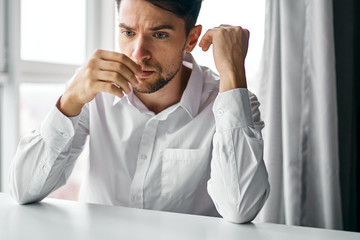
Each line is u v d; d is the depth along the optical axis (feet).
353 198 5.25
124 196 3.59
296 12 4.57
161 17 2.88
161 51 2.98
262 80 4.86
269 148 4.77
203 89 3.67
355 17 5.12
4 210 2.57
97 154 3.61
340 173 5.12
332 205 4.56
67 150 3.05
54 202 2.82
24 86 5.57
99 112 3.64
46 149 2.91
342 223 4.72
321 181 4.63
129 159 3.57
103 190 3.60
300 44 4.59
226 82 3.00
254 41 5.89
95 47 7.02
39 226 2.21
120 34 3.04
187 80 3.74
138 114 3.52
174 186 3.47
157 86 3.09
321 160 4.60
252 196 2.72
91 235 2.07
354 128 5.22
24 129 5.67
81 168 6.49
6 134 5.24
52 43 6.15
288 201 4.70
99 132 3.61
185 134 3.51
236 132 2.85
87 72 2.79
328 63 4.49
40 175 2.88
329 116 4.52
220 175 2.83
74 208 2.62
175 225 2.28
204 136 3.51
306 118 4.62
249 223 2.44
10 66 5.13
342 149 5.10
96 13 6.95
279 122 4.76
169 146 3.50
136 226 2.24
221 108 2.92
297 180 4.67
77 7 6.65
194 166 3.44
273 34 4.72
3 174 5.29
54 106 2.93
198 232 2.17
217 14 6.15
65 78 6.34
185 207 3.57
